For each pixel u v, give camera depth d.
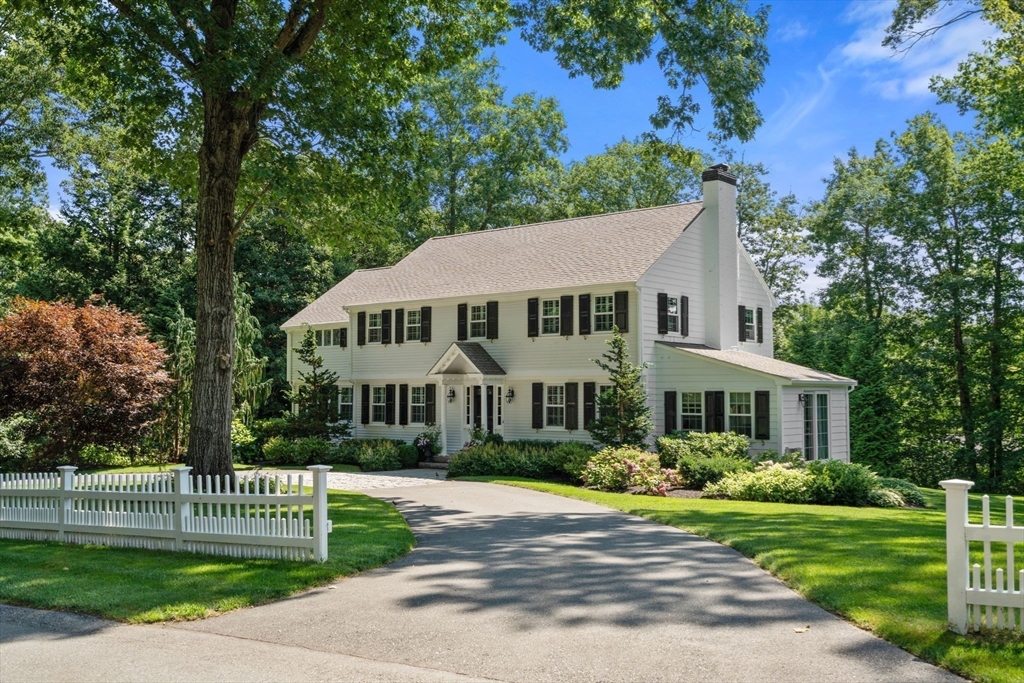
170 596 8.62
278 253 45.31
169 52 15.39
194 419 15.23
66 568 10.06
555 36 18.64
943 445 36.03
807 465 20.67
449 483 22.94
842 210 38.53
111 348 22.08
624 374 23.95
